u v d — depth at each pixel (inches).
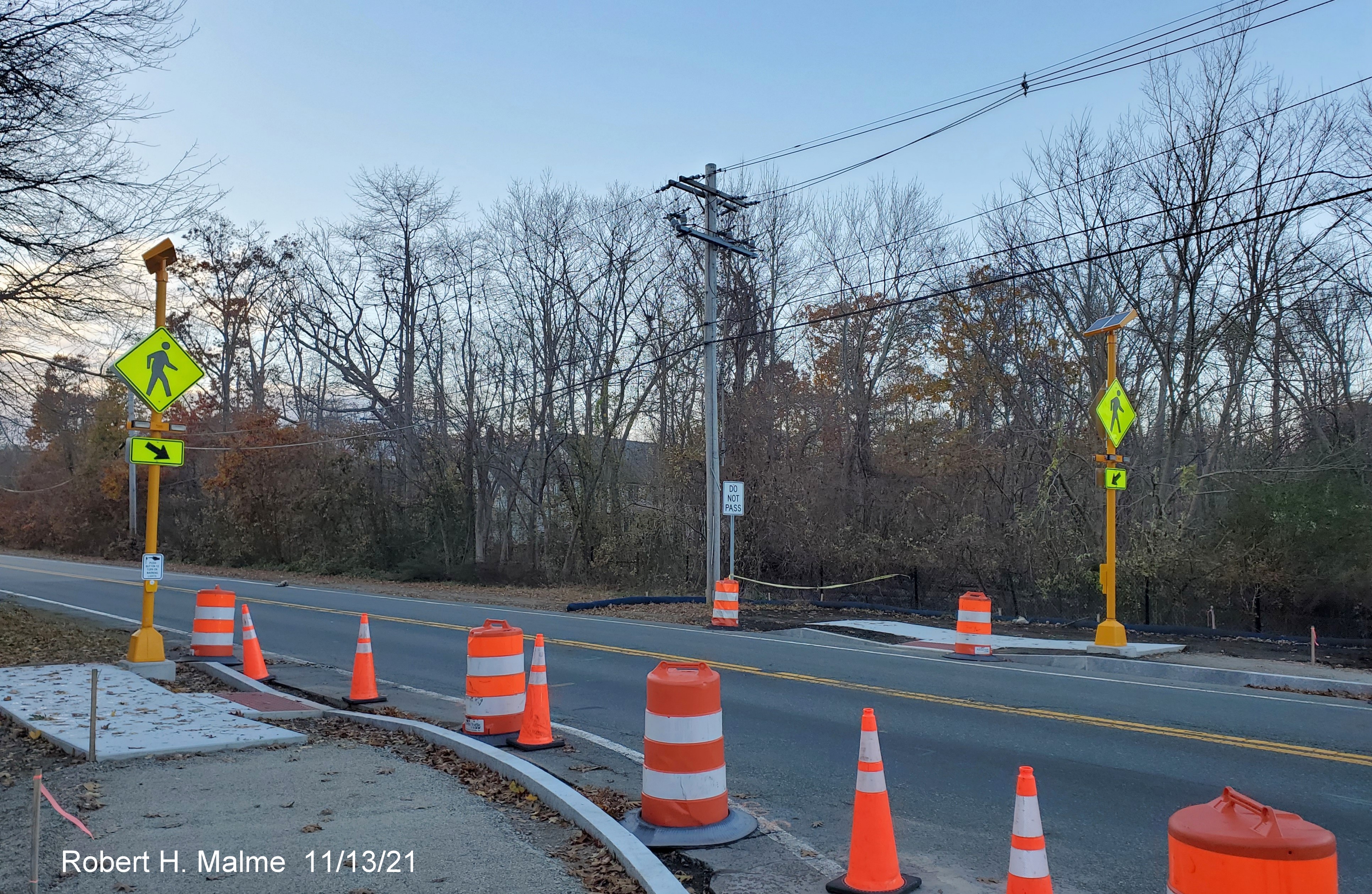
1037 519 884.0
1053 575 832.3
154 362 446.3
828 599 989.2
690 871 209.0
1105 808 256.8
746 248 845.8
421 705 406.3
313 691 432.8
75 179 548.7
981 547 880.9
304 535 1533.0
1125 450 933.2
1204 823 109.0
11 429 844.0
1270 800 261.6
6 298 559.8
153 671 430.9
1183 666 495.2
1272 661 513.7
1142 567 749.9
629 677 471.5
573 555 1305.4
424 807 233.0
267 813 225.0
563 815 231.6
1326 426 821.9
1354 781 280.7
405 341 1571.1
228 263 1804.9
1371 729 350.6
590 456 1294.3
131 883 179.8
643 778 243.0
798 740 337.1
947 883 203.0
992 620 773.3
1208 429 936.3
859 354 1130.7
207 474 1812.3
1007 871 210.7
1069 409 1015.6
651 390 1346.0
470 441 1459.2
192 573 1421.0
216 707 346.0
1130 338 952.9
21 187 534.6
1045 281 1002.1
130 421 440.8
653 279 1334.9
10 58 502.3
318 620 741.9
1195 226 852.0
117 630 624.4
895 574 896.3
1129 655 534.3
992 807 258.2
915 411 1140.5
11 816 217.3
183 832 209.3
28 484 2182.6
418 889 181.5
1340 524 666.8
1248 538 714.8
